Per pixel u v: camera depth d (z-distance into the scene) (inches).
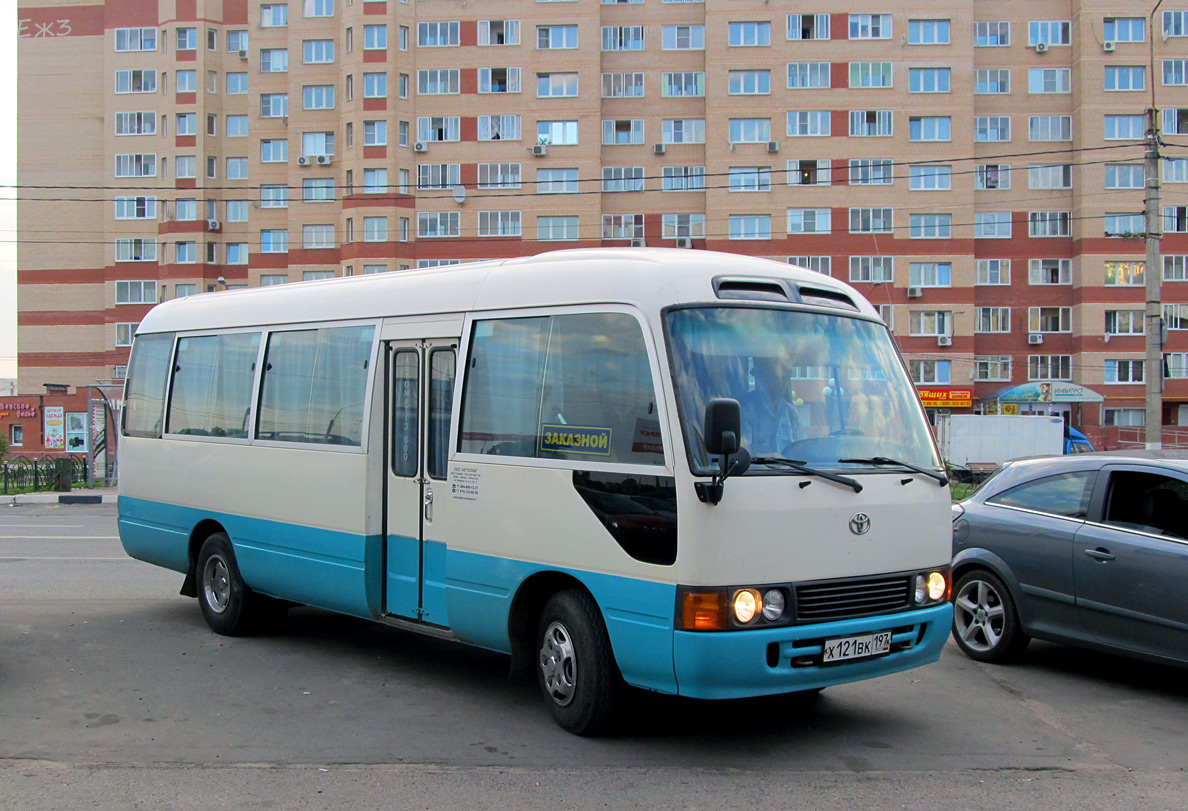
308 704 251.9
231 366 335.0
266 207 2178.9
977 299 2014.0
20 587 424.2
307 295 309.4
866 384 230.1
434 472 258.5
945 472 234.5
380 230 2025.1
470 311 253.1
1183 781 201.0
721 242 2000.5
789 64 1993.1
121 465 386.9
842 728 234.2
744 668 196.1
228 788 192.9
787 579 202.4
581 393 223.0
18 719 237.8
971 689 271.3
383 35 2033.7
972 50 1979.6
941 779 200.2
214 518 334.0
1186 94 1969.7
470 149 2032.5
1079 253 1984.5
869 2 1984.5
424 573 260.1
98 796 188.9
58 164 2379.4
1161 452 287.3
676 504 199.3
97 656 302.4
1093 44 1982.0
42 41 2396.7
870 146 1982.0
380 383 275.4
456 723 235.6
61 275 2364.7
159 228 2294.5
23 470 1144.8
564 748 217.0
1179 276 1968.5
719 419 189.8
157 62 2308.1
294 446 300.8
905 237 1977.1
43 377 2359.7
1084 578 275.1
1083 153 1980.8
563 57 2030.0
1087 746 222.8
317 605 295.9
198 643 320.8
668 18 2053.4
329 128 2101.4
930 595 226.1
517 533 232.7
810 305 229.9
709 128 2004.2
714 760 210.1
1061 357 2005.4
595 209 2017.7
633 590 206.4
